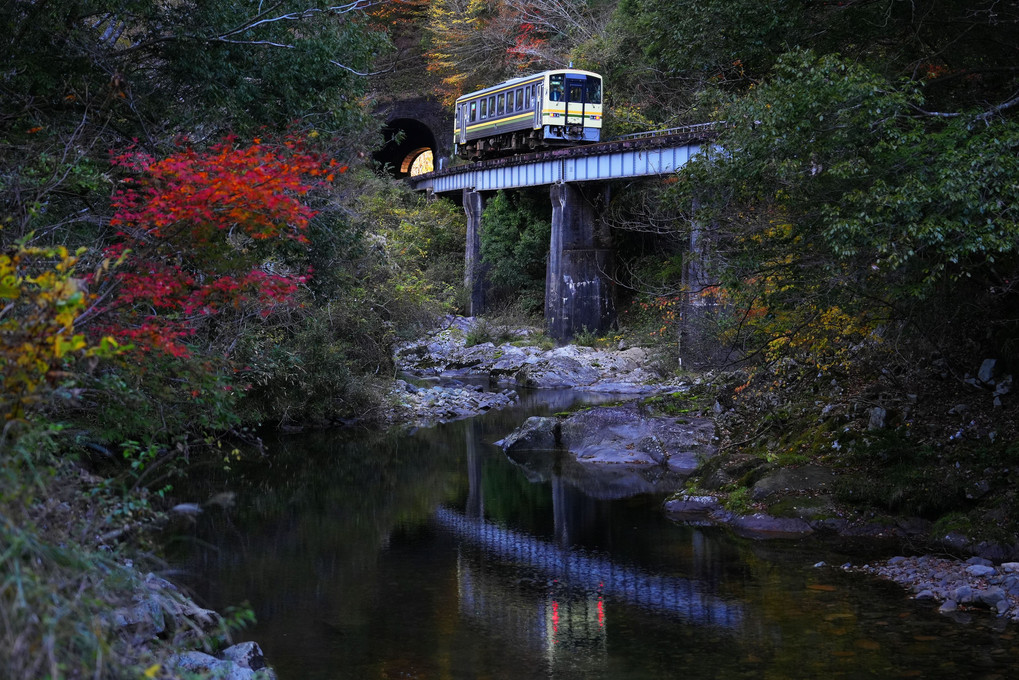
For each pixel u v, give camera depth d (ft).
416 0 211.82
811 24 46.98
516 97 146.72
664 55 53.78
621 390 103.55
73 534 15.83
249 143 42.47
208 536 42.39
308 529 44.11
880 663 25.95
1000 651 26.63
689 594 33.37
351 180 81.35
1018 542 35.78
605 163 126.93
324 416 78.59
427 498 51.55
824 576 35.04
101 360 23.72
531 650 27.76
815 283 40.29
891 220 34.53
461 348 142.72
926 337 47.01
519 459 63.82
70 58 38.86
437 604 32.50
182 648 18.75
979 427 43.01
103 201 33.60
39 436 16.92
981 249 33.45
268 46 44.93
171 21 41.52
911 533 40.01
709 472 49.75
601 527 44.55
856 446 46.50
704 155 43.83
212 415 31.14
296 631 29.45
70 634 12.35
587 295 141.49
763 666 26.03
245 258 24.34
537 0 189.78
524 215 163.53
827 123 36.94
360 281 84.84
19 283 18.26
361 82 51.08
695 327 78.13
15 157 31.40
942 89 47.50
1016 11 42.70
